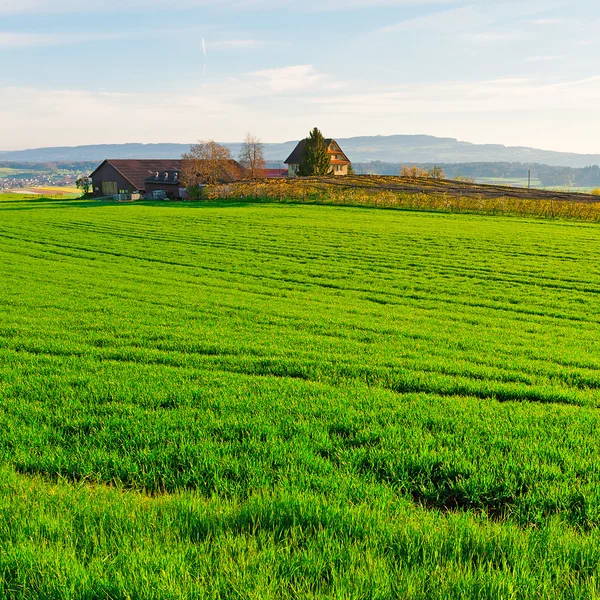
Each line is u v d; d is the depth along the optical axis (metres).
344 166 144.12
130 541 4.91
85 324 16.55
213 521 5.30
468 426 8.37
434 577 4.34
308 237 39.72
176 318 17.84
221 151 94.06
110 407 9.23
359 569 4.43
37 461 7.13
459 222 47.94
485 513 5.83
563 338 15.89
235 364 12.38
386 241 37.66
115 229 45.03
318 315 18.66
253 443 7.62
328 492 6.22
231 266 29.94
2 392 10.12
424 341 15.05
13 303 20.03
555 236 39.41
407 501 6.04
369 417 8.80
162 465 6.99
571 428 8.27
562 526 5.47
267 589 4.14
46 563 4.48
